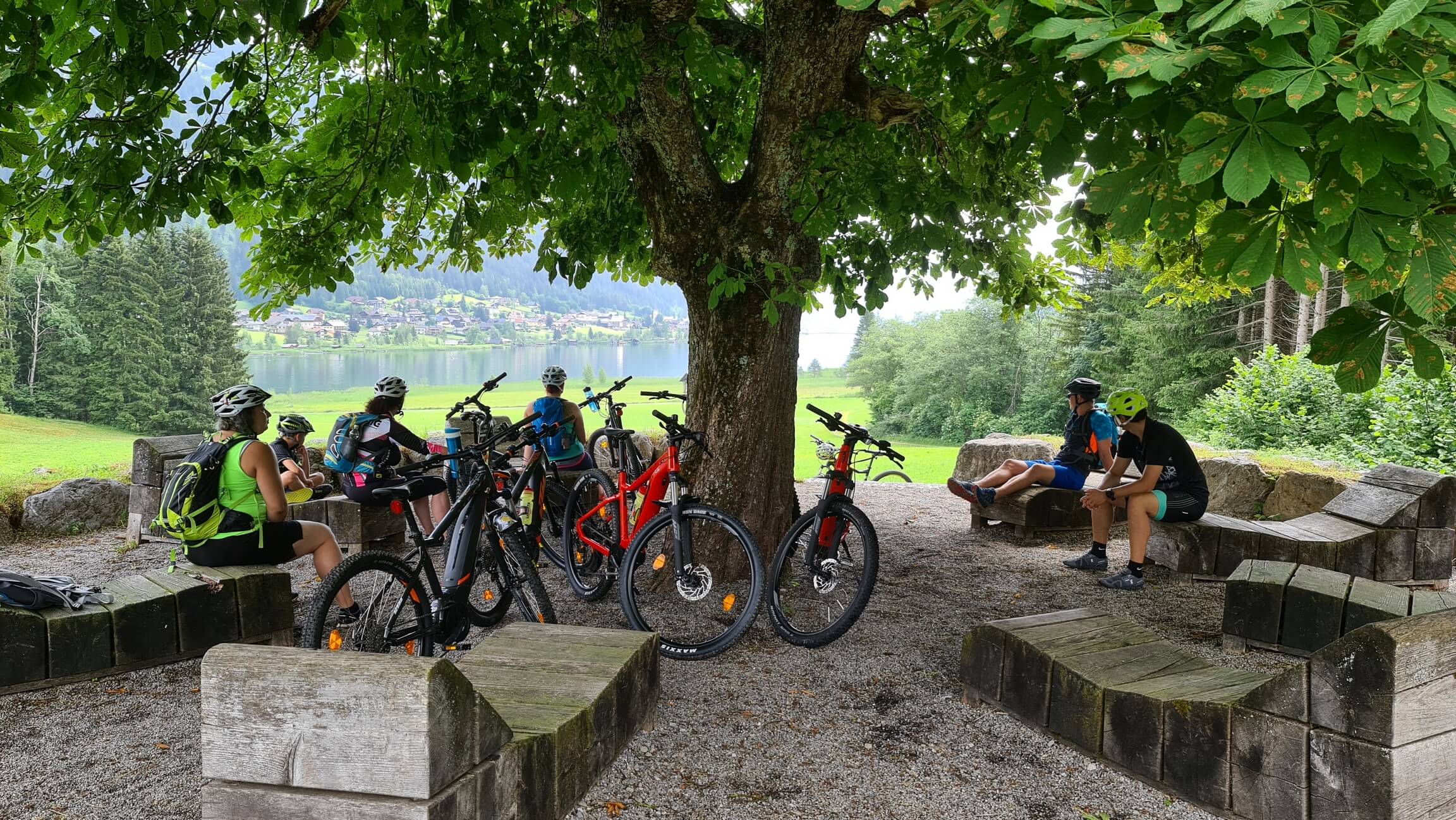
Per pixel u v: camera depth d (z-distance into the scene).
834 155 5.14
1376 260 2.23
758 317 5.59
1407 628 2.42
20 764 3.24
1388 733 2.39
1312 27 2.21
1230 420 14.89
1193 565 6.12
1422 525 6.02
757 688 4.10
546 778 2.73
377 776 2.08
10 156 4.75
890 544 7.50
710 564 5.59
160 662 4.14
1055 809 2.98
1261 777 2.71
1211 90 2.53
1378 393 12.51
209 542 4.42
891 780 3.20
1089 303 45.91
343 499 6.51
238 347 83.25
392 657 2.15
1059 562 6.83
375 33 4.64
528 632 3.76
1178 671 3.34
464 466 4.42
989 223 6.54
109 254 76.56
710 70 5.19
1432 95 2.01
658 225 5.80
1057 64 2.83
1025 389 66.50
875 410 79.56
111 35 4.61
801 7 4.99
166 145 5.16
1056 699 3.45
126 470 9.91
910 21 6.07
